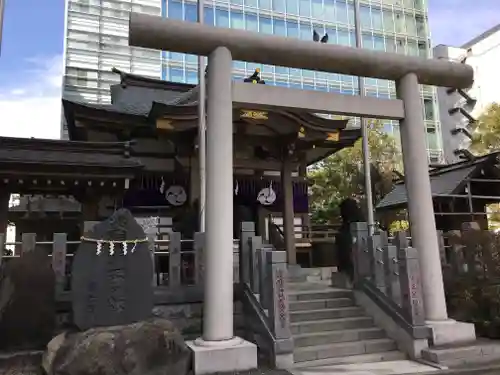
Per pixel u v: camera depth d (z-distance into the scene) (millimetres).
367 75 9180
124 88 19703
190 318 8414
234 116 13734
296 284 11938
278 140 15586
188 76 33219
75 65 32938
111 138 16641
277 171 17984
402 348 8234
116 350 5988
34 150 12430
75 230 17891
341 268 11109
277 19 33594
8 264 7277
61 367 5820
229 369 6777
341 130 15336
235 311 8656
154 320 6746
